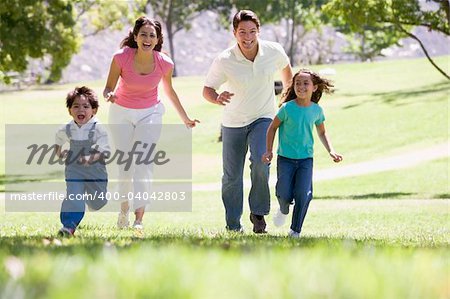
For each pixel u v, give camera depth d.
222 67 16.86
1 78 56.19
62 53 59.00
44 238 11.69
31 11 55.97
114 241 10.63
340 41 168.38
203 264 6.25
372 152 59.91
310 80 15.89
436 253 8.50
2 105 95.81
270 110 17.08
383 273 5.96
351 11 41.22
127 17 88.75
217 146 66.94
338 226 24.25
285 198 15.98
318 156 59.91
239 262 6.41
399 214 29.78
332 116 74.62
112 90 18.11
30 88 111.00
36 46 56.50
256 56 16.70
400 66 102.75
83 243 9.84
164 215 29.25
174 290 4.73
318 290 4.89
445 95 78.69
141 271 5.78
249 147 17.09
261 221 17.39
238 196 17.55
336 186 46.94
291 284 5.12
